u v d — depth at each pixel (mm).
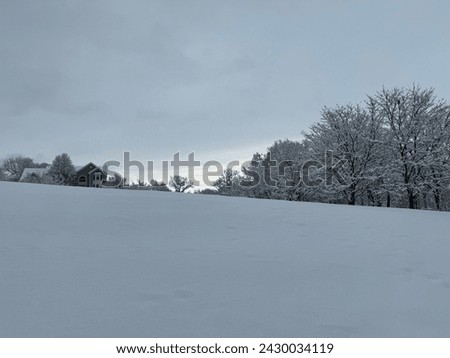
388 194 24656
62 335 3107
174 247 5844
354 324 3668
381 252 6559
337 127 25266
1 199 8523
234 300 4012
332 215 10430
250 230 7543
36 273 4359
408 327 3670
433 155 23297
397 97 24391
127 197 10242
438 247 7328
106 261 4934
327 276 5008
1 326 3184
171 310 3662
